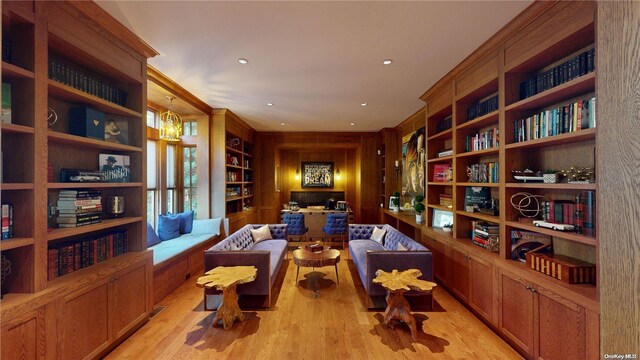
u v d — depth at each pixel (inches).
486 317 104.2
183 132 207.6
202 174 203.3
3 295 66.4
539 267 84.5
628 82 30.0
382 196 289.3
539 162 96.7
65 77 81.1
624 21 30.4
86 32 82.0
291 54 109.8
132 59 101.2
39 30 69.0
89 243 88.7
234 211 243.1
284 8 80.0
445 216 153.9
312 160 333.1
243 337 99.3
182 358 87.4
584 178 75.1
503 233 98.1
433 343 95.7
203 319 112.3
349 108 195.8
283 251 170.2
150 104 170.9
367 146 293.7
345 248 238.7
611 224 31.0
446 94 139.7
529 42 86.7
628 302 29.7
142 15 83.3
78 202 84.0
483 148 116.5
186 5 78.6
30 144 68.2
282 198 329.7
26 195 68.2
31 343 65.4
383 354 89.8
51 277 76.2
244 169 260.2
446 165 156.9
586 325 65.9
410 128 231.5
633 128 29.6
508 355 88.9
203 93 161.8
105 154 97.7
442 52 108.4
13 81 67.9
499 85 100.5
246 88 152.1
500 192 100.3
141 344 94.4
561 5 75.7
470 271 115.0
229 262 121.3
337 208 281.4
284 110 203.8
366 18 85.2
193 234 192.4
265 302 122.4
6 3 62.2
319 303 127.6
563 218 81.7
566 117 77.8
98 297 83.9
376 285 118.9
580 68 73.7
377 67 122.9
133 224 105.3
